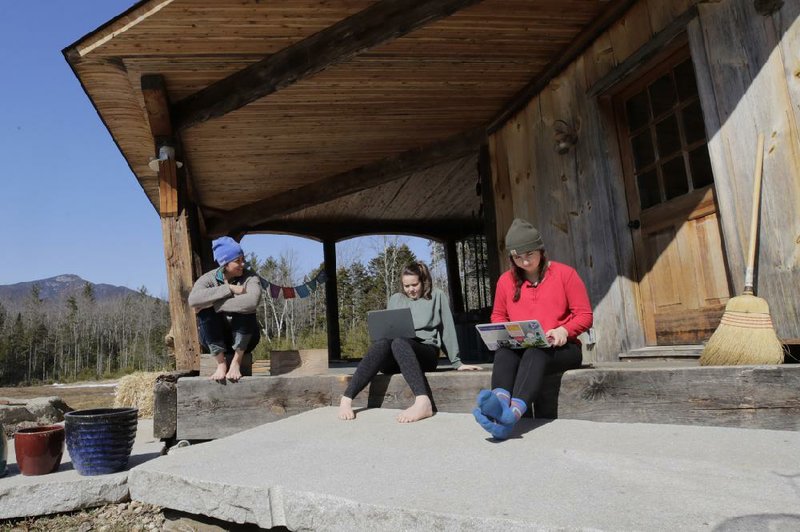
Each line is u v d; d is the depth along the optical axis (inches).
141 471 100.0
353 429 120.0
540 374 106.2
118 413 123.1
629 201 184.2
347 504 76.4
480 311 394.6
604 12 179.8
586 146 194.4
